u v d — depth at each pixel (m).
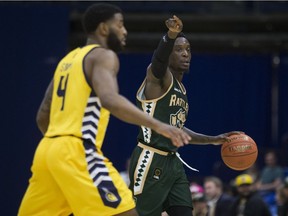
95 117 6.21
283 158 20.75
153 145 7.99
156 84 7.80
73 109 6.20
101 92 5.95
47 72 17.52
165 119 7.89
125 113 5.84
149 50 21.09
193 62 21.50
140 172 8.01
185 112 8.08
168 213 8.10
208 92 21.53
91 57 6.21
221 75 21.62
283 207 13.32
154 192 7.97
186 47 8.10
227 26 21.03
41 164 6.20
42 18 17.66
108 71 6.06
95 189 6.06
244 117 21.78
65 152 6.09
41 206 6.27
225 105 21.62
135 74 21.05
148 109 7.88
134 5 19.78
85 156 6.12
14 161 17.22
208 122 21.50
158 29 20.77
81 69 6.23
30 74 17.50
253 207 12.72
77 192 6.05
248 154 8.07
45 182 6.23
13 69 17.48
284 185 13.34
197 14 20.14
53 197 6.24
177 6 19.97
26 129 17.33
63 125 6.22
